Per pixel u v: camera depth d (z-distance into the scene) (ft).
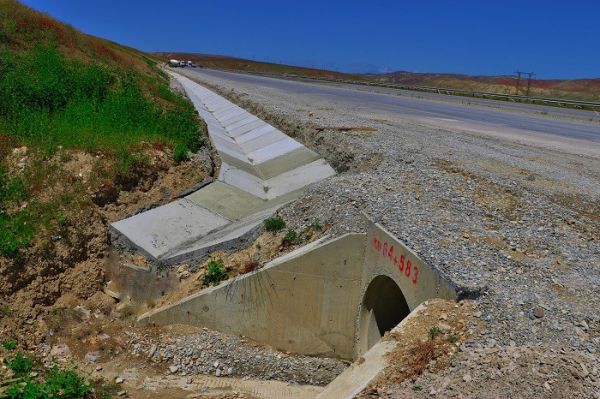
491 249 29.19
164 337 35.47
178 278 38.81
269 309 36.09
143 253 39.81
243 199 51.75
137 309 38.45
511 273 26.30
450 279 24.85
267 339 36.60
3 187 38.88
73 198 40.40
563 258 28.55
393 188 40.06
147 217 43.42
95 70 68.69
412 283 27.94
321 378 34.58
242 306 35.99
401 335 23.16
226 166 56.95
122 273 39.60
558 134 79.87
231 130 93.86
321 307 36.14
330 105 110.83
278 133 76.23
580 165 52.29
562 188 41.65
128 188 45.24
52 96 56.49
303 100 121.90
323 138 63.21
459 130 78.07
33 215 37.81
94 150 45.68
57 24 90.58
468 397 18.67
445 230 31.60
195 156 54.80
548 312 22.68
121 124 54.44
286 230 39.40
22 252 35.29
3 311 33.19
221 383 32.60
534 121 101.55
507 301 23.48
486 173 44.73
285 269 35.24
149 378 32.09
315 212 39.50
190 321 36.50
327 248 34.99
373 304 35.29
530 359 19.79
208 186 51.03
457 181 42.24
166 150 52.13
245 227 41.88
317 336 36.70
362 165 50.31
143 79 88.53
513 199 38.11
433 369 20.68
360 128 69.41
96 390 29.50
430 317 23.58
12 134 45.75
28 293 34.91
